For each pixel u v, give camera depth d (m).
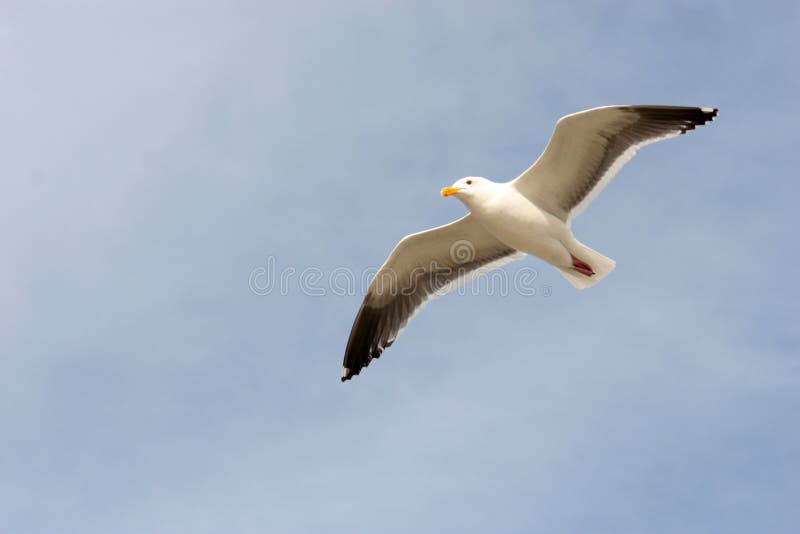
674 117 14.23
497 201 15.05
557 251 15.17
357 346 17.70
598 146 14.60
